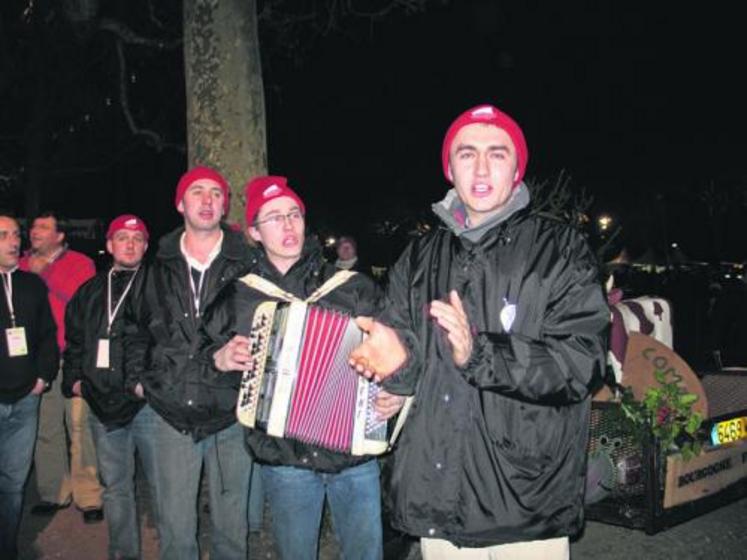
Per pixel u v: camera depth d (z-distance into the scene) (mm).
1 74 15070
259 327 3355
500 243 2822
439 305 2551
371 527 3555
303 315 3305
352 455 3391
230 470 4219
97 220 27141
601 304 2689
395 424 3232
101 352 4910
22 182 19406
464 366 2572
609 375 4820
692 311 19766
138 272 4445
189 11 5797
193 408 4047
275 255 3822
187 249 4359
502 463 2740
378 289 3773
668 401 4930
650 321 5949
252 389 3330
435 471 2842
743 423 5574
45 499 6164
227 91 5742
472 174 2865
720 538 5320
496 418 2740
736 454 5480
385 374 2752
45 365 5156
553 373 2572
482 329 2781
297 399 3283
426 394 2883
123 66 12250
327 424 3297
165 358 4125
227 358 3418
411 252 3137
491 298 2785
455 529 2814
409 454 2912
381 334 2770
